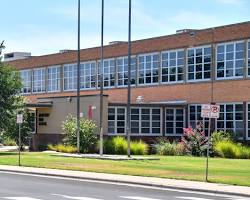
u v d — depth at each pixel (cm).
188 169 2909
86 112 4925
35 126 5434
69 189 2042
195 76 5206
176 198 1806
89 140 4566
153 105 5088
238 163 3456
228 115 4900
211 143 4400
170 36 5466
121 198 1764
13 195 1812
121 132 4906
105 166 3103
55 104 5253
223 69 4956
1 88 4578
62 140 4972
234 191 1989
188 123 5228
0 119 4612
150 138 5044
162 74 5534
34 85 7169
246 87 4741
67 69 6619
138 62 5791
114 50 6012
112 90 6016
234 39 4859
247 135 4731
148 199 1752
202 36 5150
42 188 2064
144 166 3102
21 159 3688
